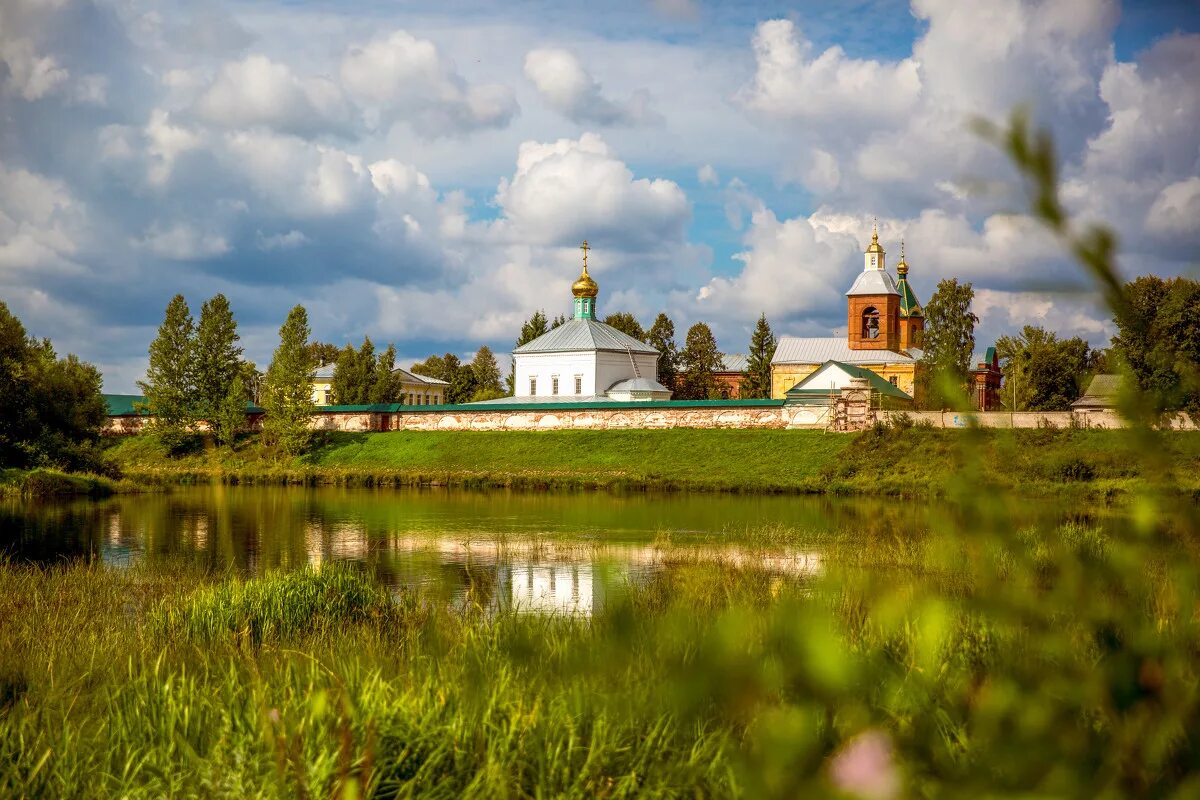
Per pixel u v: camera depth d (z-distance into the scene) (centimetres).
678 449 5928
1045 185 211
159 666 1070
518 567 2420
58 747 770
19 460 5228
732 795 480
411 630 1239
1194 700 238
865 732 284
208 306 7769
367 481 5828
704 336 11619
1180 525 238
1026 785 251
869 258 8800
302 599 1520
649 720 623
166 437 7462
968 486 264
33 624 1512
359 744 634
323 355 14412
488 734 669
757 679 345
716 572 1992
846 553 2245
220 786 616
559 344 7775
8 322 5172
